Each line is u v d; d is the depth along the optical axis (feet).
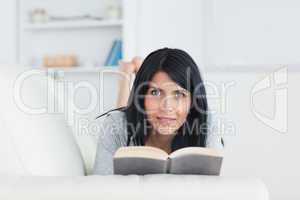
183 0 10.34
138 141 4.60
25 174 3.66
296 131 8.09
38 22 11.45
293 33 9.78
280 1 9.82
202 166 3.34
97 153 4.54
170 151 4.89
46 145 3.89
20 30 11.41
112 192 3.10
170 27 10.44
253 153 8.11
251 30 9.97
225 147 8.11
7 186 3.20
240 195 3.04
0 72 3.88
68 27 11.39
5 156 3.71
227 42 10.10
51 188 3.17
